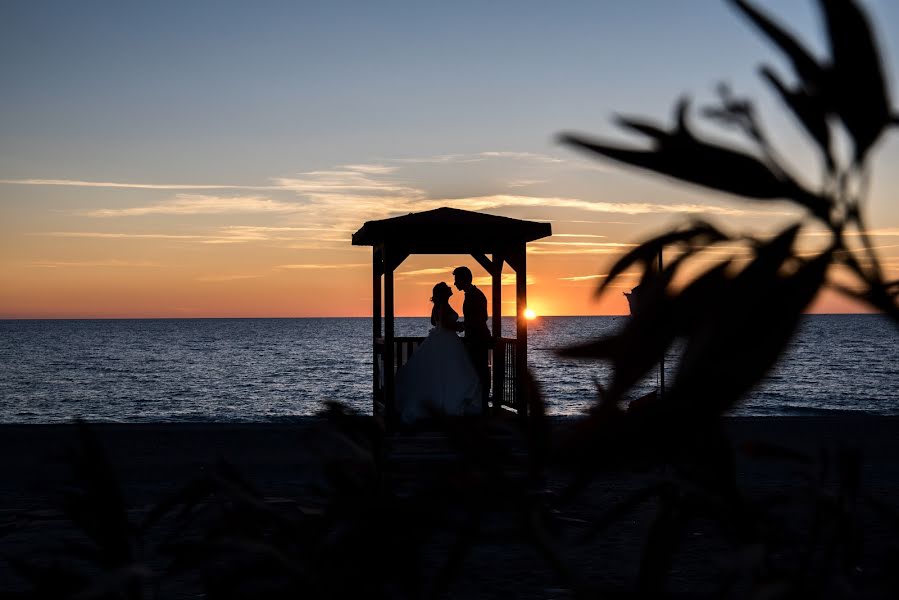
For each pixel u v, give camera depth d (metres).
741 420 17.56
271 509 1.26
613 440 0.68
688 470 1.21
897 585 1.16
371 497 1.14
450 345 12.09
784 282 0.69
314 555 1.16
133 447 14.42
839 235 0.70
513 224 11.77
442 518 1.06
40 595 1.14
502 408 12.89
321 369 88.31
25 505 9.48
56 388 68.06
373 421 1.23
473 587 6.79
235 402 56.28
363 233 11.99
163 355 116.25
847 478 1.34
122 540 1.22
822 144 0.69
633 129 0.72
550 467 0.70
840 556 1.27
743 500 1.22
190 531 7.77
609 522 1.24
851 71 0.65
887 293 0.71
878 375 71.75
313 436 1.24
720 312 0.70
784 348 0.67
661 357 0.70
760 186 0.69
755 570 1.05
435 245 12.62
